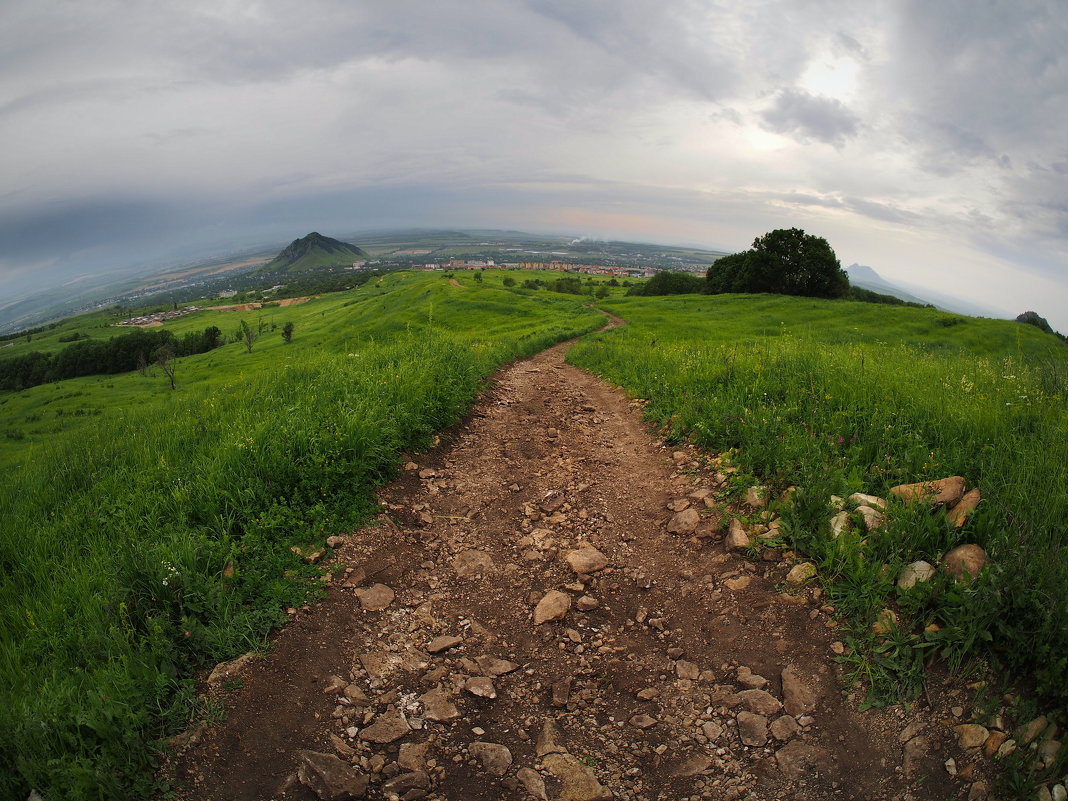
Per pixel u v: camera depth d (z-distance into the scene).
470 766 2.86
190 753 2.82
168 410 8.80
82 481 5.96
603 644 3.74
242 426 6.28
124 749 2.74
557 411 9.80
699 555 4.49
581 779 2.79
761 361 9.01
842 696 3.05
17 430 50.28
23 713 2.75
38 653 3.35
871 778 2.65
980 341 44.25
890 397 6.25
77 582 3.85
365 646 3.68
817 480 4.56
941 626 3.17
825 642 3.38
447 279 113.56
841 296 76.56
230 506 4.88
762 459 5.40
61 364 109.88
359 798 2.67
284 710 3.12
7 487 6.05
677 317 60.00
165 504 4.94
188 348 113.81
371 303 110.31
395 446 6.46
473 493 6.02
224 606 3.75
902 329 49.88
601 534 5.06
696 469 5.98
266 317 146.62
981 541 3.59
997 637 2.94
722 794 2.68
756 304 64.81
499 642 3.81
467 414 8.90
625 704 3.25
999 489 3.92
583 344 28.44
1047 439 4.48
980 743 2.63
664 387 9.54
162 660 3.24
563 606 4.09
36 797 2.48
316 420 6.34
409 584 4.38
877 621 3.34
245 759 2.82
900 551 3.69
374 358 10.38
